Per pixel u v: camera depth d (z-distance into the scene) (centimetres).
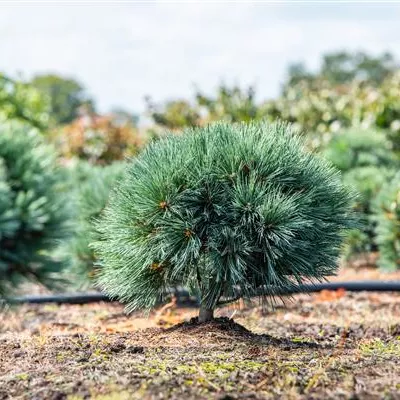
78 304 768
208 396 338
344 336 526
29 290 868
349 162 1191
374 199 970
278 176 461
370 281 816
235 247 447
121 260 470
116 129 1564
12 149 717
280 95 1574
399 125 1417
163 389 348
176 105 1448
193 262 460
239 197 450
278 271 459
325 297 773
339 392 345
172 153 469
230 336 461
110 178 714
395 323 604
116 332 519
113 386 353
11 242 690
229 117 1410
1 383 370
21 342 482
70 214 718
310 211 456
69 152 1550
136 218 461
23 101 1464
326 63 6275
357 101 1561
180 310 693
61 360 415
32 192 691
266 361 408
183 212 455
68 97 5375
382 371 389
